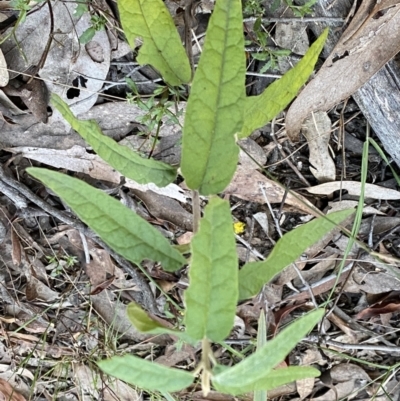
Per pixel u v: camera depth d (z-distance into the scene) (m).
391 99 0.54
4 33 0.57
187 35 0.49
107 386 0.76
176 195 0.64
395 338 0.74
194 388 0.76
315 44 0.33
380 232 0.67
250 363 0.24
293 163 0.64
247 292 0.31
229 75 0.28
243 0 0.54
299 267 0.69
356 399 0.78
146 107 0.55
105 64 0.58
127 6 0.36
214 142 0.29
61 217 0.65
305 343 0.74
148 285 0.69
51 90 0.59
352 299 0.73
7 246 0.69
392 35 0.50
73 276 0.71
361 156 0.64
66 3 0.56
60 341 0.75
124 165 0.35
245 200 0.66
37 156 0.63
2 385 0.76
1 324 0.73
